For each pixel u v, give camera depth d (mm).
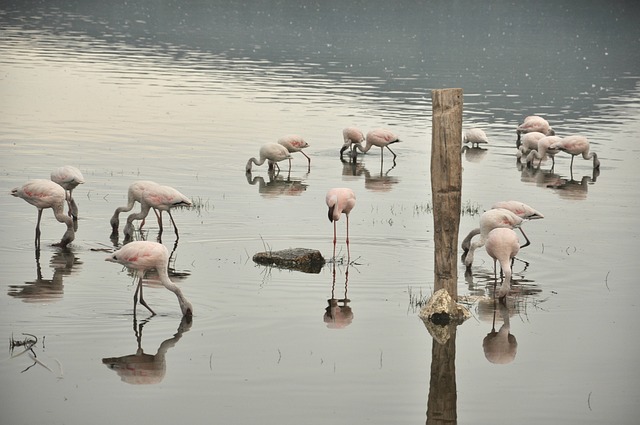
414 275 15453
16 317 13000
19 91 36500
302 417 10133
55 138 27812
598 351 12219
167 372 11266
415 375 11391
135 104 34438
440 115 13133
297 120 32438
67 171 18562
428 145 29000
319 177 24172
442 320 13367
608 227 18984
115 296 14039
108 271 15320
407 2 87500
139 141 27875
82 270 15320
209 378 11109
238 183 23000
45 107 33188
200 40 57094
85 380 10984
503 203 17141
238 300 13992
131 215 17625
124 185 22109
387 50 54719
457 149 13219
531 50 56875
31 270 15250
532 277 15414
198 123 31203
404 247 17203
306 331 12781
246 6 81312
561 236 18156
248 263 15945
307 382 11070
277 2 85438
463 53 54438
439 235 13500
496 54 54438
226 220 19031
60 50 49750
